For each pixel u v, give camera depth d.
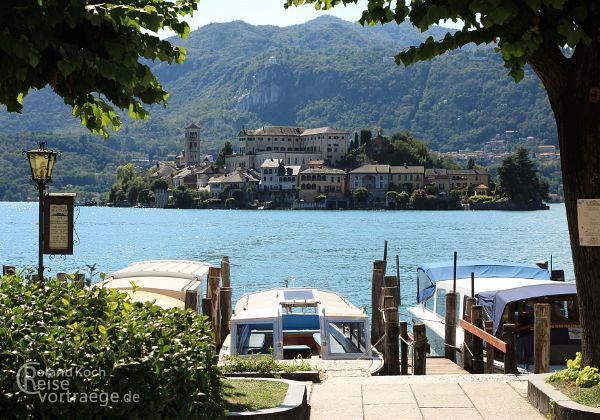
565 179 12.88
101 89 9.13
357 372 21.34
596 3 12.00
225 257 34.84
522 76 12.17
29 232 129.25
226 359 19.12
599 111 12.45
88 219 194.62
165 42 9.34
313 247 101.19
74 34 8.55
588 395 12.35
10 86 8.77
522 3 11.01
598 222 12.58
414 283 61.78
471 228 149.75
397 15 11.77
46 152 18.58
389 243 108.44
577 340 23.97
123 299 11.38
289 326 26.28
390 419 13.02
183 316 11.44
